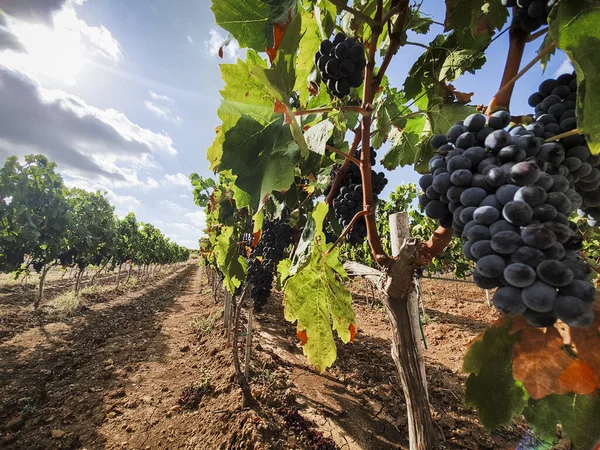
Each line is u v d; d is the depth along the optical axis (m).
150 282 26.94
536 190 0.74
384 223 12.77
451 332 9.64
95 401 5.56
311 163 2.05
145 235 27.44
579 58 0.78
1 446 4.44
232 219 5.34
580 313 0.61
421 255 1.27
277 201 2.22
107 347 8.46
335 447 4.15
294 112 1.29
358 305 14.16
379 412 5.07
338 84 1.42
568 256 0.73
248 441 4.05
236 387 5.36
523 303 0.67
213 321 10.41
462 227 0.94
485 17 1.50
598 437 0.70
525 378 0.68
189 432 4.56
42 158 12.76
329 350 1.68
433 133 2.01
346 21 1.85
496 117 0.94
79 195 16.97
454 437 4.37
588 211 1.11
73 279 24.25
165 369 6.95
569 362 0.67
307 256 1.71
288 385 5.73
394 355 1.50
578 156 0.92
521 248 0.70
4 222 11.61
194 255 101.62
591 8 0.78
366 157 1.44
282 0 1.25
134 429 4.74
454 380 6.29
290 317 1.67
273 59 1.27
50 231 12.84
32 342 8.82
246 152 1.36
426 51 2.00
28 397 5.79
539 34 1.07
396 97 2.48
